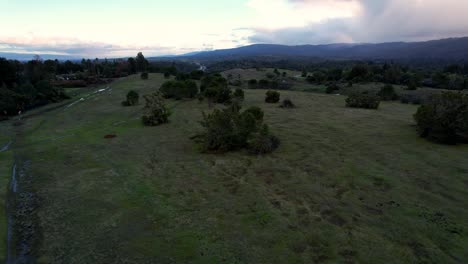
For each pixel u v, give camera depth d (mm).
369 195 13398
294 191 13953
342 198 13156
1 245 10172
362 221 11219
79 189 14461
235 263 8945
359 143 21328
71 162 18438
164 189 14359
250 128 20422
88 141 23250
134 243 10055
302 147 20609
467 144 20766
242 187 14500
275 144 20688
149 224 11234
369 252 9359
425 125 21766
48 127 28531
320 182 14906
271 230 10695
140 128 27641
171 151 20484
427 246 9641
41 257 9469
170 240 10180
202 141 21844
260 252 9461
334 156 18703
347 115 32219
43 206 12852
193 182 15195
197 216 11773
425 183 14547
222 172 16531
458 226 10766
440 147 20141
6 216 12125
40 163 18328
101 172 16672
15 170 17281
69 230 10953
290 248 9648
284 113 33344
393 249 9500
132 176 16031
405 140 21891
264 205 12594
